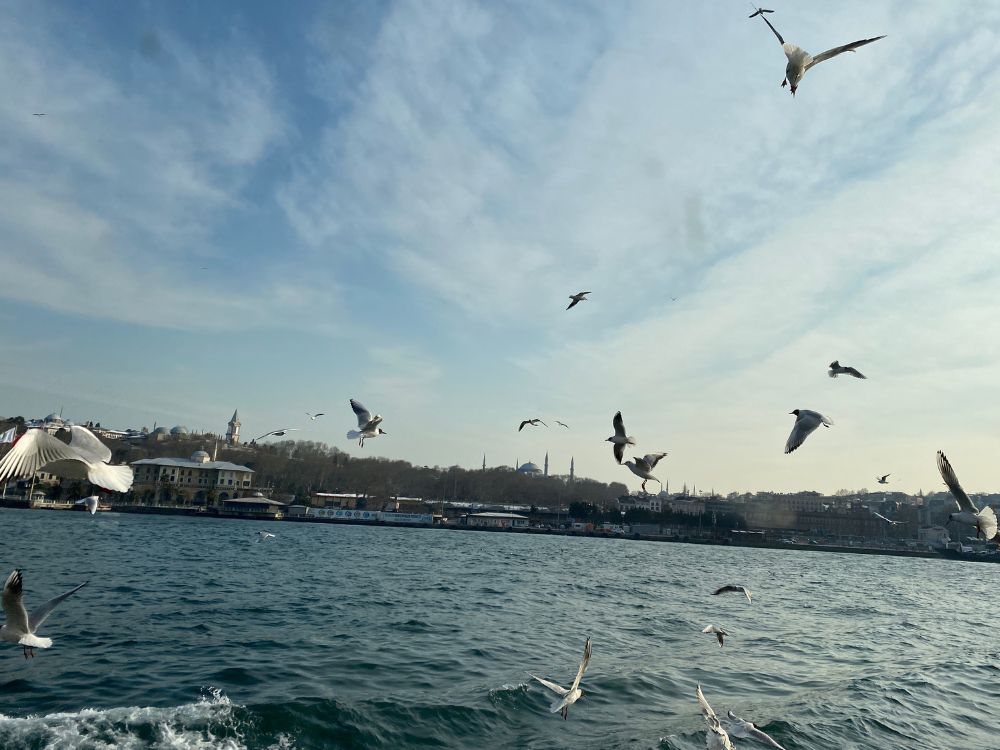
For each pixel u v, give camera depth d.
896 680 23.27
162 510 177.62
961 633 38.06
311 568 54.88
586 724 16.91
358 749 14.48
